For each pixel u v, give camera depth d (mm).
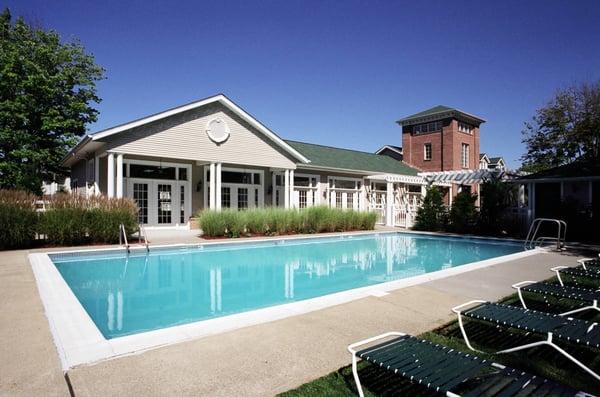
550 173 17609
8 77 22734
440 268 10711
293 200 21484
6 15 26078
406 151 34250
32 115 23953
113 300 7039
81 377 3078
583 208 16266
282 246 14742
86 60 27484
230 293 7656
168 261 11078
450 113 31062
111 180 15148
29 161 23859
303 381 3086
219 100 17859
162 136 16406
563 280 7266
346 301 5629
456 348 3914
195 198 18938
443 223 19797
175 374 3156
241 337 4059
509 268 8508
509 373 2721
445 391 2379
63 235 11672
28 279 6852
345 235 17484
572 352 3861
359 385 2801
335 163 24062
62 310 4914
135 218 13039
